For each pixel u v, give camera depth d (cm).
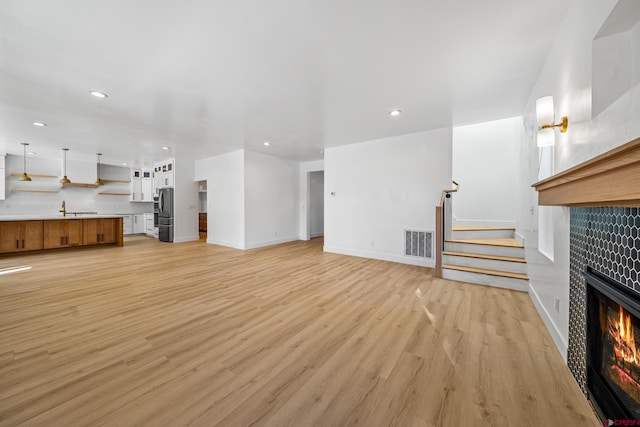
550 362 179
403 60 235
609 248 131
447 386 155
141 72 254
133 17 179
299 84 280
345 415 133
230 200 651
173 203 723
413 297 303
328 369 171
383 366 174
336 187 573
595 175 120
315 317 249
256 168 647
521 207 378
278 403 141
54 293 311
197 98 315
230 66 244
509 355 187
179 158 729
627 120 110
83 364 173
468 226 499
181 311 261
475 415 134
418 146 463
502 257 364
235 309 267
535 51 222
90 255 545
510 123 480
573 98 171
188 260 499
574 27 167
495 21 186
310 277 385
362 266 454
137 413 133
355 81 274
